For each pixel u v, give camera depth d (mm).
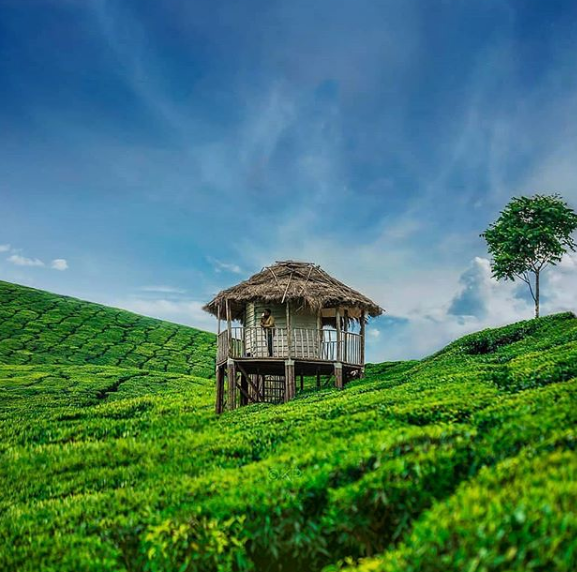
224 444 20266
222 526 11766
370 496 10750
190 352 72188
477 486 9312
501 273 49250
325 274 35312
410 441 12273
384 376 34219
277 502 11711
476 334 39906
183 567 11453
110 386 49062
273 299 31828
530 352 28922
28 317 76000
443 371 27219
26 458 22469
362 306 33656
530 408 13594
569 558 7016
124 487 17859
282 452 17047
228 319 32594
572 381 16641
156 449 21688
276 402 33906
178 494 14844
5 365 56656
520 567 7258
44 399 42469
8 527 15320
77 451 22641
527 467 9406
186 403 35469
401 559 8320
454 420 15641
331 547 11227
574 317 36594
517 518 7746
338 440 15539
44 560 13016
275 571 11711
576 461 9062
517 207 48344
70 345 68125
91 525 14359
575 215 47281
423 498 10453
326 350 33062
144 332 78062
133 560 12617
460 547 7848
